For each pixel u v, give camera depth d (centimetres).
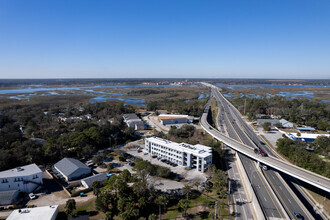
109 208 8881
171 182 11319
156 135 19012
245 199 9888
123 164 13725
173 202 9594
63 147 15112
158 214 8769
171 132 19912
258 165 13288
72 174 11512
